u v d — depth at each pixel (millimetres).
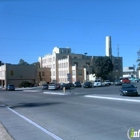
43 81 109625
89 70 102062
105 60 95438
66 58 109312
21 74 100438
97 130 10594
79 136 9633
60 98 32125
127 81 72312
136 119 12945
